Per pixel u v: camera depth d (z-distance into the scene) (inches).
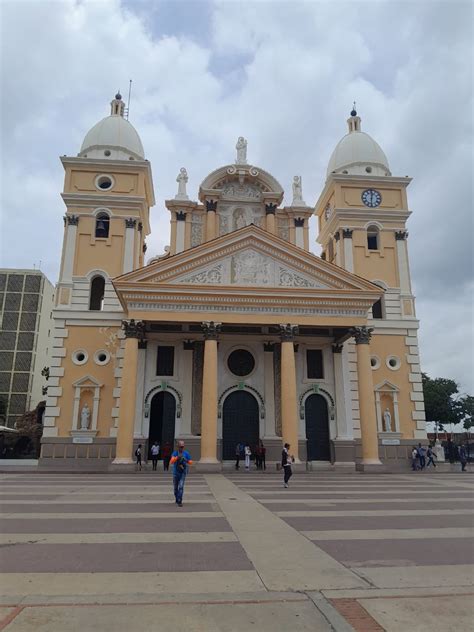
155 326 1418.6
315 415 1438.2
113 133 1658.5
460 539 396.2
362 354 1320.1
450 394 2802.7
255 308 1299.2
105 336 1440.7
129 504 609.9
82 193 1547.7
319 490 804.6
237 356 1454.2
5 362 3385.8
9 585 266.7
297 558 329.1
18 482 938.1
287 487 842.8
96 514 524.1
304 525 459.2
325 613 224.5
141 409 1368.1
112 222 1540.4
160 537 400.5
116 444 1299.2
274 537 401.1
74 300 1470.2
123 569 301.0
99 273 1501.0
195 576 285.3
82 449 1349.7
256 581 275.0
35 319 3486.7
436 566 309.7
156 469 1275.8
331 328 1418.6
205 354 1263.5
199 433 1373.0
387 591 257.8
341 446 1382.9
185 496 701.3
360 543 378.9
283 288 1301.7
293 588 262.4
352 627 208.8
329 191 1721.2
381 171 1724.9
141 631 203.3
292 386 1263.5
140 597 246.7
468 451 1934.1
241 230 1348.4
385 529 438.9
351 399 1451.8
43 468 1330.0
